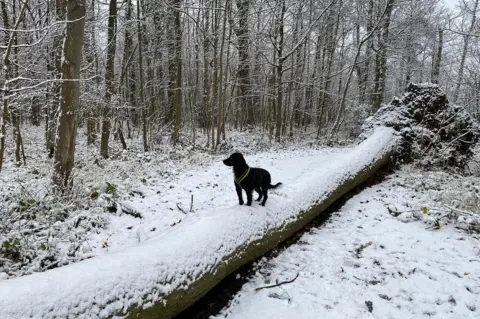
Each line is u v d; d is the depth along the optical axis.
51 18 9.56
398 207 6.07
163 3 12.52
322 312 3.28
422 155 8.80
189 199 6.47
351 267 4.11
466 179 7.54
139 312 2.55
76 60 6.00
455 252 4.33
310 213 5.33
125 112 12.88
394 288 3.63
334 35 18.75
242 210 4.29
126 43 13.02
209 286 3.30
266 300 3.49
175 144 13.63
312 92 21.84
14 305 1.98
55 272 2.38
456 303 3.35
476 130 9.30
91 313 2.26
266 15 15.47
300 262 4.30
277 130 16.66
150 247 3.06
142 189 6.88
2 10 8.88
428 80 23.42
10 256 3.64
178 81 14.16
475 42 16.42
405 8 17.94
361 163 7.42
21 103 8.88
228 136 17.75
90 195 5.71
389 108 10.30
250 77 18.52
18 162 9.34
